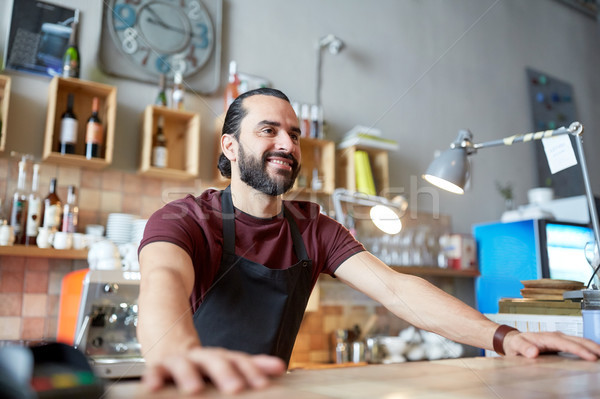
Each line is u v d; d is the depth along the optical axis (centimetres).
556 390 38
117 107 254
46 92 237
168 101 267
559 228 297
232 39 297
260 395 29
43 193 230
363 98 345
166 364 31
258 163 120
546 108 452
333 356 294
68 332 198
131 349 186
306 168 293
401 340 288
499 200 400
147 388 30
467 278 339
